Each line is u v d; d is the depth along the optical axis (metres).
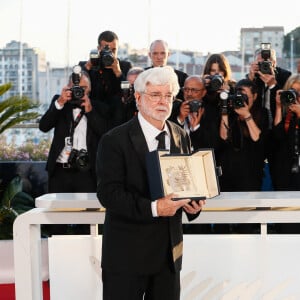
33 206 7.99
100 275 4.47
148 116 3.75
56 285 4.49
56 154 6.97
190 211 3.71
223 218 4.38
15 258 4.45
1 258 6.52
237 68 10.51
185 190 3.70
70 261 4.49
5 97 10.54
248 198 4.35
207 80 6.84
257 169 6.86
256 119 6.86
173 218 3.73
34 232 4.53
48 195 4.65
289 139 6.77
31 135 9.45
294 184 6.80
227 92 6.69
